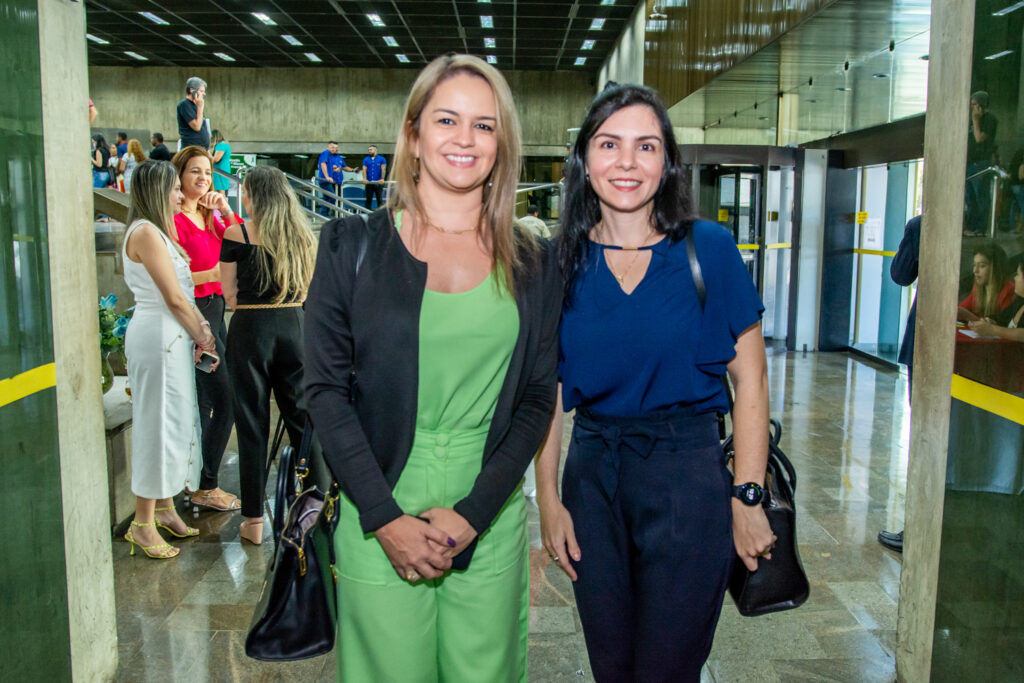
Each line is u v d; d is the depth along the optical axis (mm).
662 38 12555
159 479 3334
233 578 3230
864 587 3141
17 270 1843
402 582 1594
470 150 1552
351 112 22938
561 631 2818
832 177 8719
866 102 8047
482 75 1571
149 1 15422
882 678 2510
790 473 1839
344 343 1553
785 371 7789
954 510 2021
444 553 1518
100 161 11258
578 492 1762
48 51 2096
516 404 1675
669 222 1699
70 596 2221
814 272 8930
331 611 1742
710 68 8984
